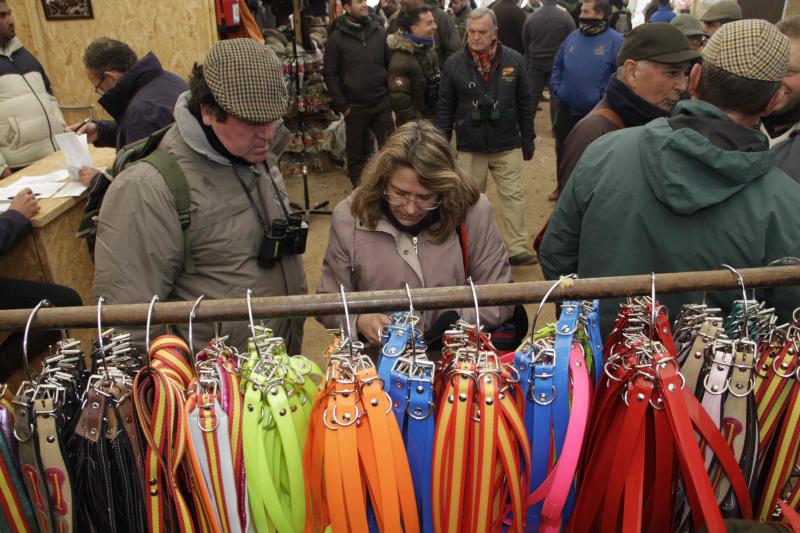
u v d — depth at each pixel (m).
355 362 0.94
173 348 1.03
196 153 1.65
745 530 0.91
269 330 1.02
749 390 0.93
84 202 2.93
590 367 1.07
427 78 5.14
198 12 4.57
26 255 2.66
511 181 4.25
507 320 1.64
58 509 0.91
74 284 2.88
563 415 0.97
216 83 1.50
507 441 0.92
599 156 1.64
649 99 2.30
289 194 6.00
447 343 0.99
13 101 3.41
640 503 0.94
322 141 5.64
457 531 0.94
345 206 1.72
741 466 0.97
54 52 4.69
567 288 0.97
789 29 1.88
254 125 1.57
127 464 0.94
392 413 0.92
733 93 1.36
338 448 0.90
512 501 0.94
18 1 4.55
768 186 1.37
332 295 0.98
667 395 0.91
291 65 5.25
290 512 1.00
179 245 1.62
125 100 2.91
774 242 1.35
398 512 0.90
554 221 1.82
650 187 1.48
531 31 6.27
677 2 8.87
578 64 4.59
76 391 0.96
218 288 1.71
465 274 1.73
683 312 1.05
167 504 0.98
